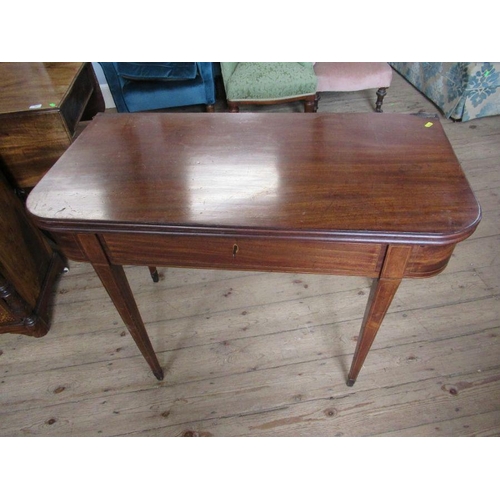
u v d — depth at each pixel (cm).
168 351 146
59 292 170
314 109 253
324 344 146
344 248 84
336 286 167
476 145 238
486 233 183
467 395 129
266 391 134
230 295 165
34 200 90
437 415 125
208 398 133
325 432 123
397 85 314
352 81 244
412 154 99
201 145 107
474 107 254
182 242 88
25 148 138
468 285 161
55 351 149
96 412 131
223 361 142
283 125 115
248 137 110
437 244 77
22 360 147
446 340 143
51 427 128
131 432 126
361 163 97
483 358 138
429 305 155
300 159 100
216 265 94
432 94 284
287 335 149
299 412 128
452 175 91
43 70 160
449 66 258
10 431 128
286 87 235
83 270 179
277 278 172
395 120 114
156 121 120
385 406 128
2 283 131
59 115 133
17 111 130
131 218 84
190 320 156
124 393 136
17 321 143
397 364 137
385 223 79
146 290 169
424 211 82
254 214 83
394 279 89
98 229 85
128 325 115
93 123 119
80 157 104
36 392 137
